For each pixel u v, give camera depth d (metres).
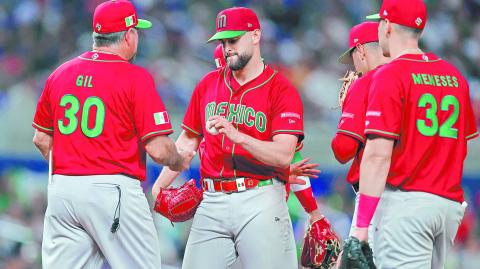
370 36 23.52
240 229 22.30
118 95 21.80
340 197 52.56
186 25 73.25
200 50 71.31
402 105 20.11
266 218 22.16
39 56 71.38
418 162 20.17
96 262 22.61
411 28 20.59
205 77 23.44
